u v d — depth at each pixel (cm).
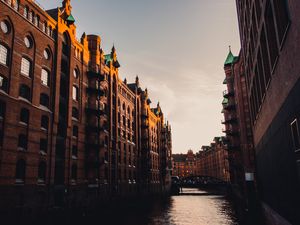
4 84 2639
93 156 3997
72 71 3766
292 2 937
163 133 9538
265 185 2492
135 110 6600
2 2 2639
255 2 1775
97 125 4281
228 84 5762
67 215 3272
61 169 3369
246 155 4262
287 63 1109
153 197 7325
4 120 2545
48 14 3616
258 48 1911
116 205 4759
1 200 2412
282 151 1455
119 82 5591
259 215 3472
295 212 1270
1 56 2622
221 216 3778
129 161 5950
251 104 3089
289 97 1139
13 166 2583
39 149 2969
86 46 4269
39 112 3034
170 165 10744
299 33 892
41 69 3152
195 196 8725
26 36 2986
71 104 3666
